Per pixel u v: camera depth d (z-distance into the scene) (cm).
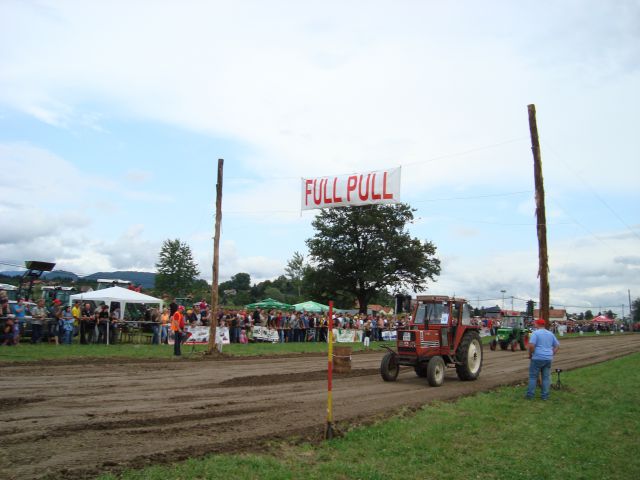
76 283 3216
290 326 2845
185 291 5084
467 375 1483
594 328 7556
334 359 1563
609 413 1047
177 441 692
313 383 1305
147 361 1603
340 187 1388
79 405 900
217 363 1675
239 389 1155
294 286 7000
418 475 612
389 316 3947
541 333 1193
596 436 853
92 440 682
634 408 1102
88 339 2084
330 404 748
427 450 709
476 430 837
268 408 945
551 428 888
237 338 2514
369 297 5384
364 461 645
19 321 1930
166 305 2912
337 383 1332
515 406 1073
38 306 1958
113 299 2248
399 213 5153
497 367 1944
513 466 669
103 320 2078
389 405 1022
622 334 6975
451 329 1492
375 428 799
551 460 707
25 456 605
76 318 2055
